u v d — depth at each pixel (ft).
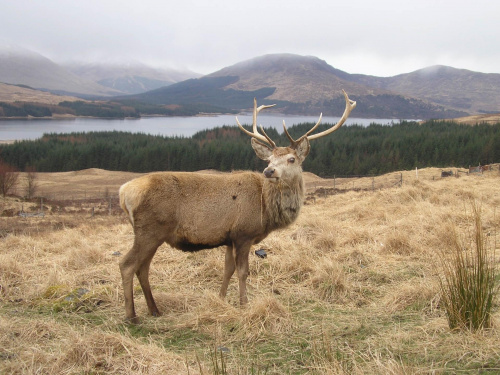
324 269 19.63
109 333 13.98
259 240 18.61
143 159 256.11
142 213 16.52
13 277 21.11
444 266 16.40
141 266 16.90
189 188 17.42
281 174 17.78
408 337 13.09
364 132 305.32
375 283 19.02
